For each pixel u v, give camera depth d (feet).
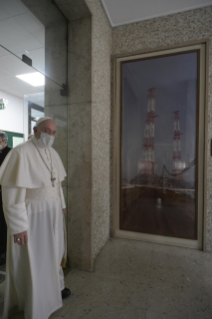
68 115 6.41
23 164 3.83
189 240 7.95
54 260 4.24
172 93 8.05
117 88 8.73
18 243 3.63
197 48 7.54
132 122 8.68
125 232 8.82
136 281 5.71
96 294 5.14
